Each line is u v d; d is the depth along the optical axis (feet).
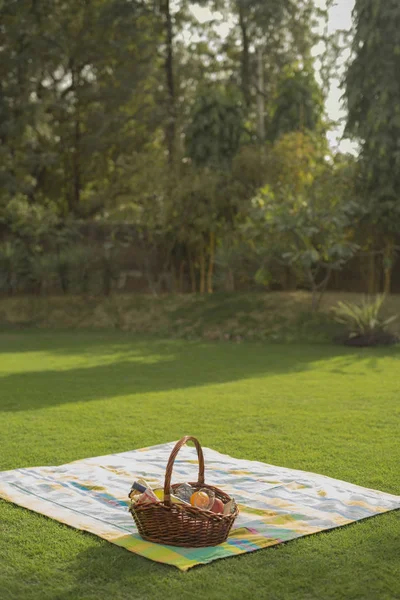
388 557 13.42
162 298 69.41
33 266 74.84
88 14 90.22
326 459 20.74
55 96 91.35
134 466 19.70
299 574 12.67
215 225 70.33
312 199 58.39
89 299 73.20
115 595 11.85
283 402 30.14
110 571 12.79
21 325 69.72
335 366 41.83
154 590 12.03
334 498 16.76
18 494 17.01
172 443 22.53
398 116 60.39
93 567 12.97
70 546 13.96
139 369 40.96
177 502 14.57
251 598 11.73
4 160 84.43
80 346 54.03
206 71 93.71
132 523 15.15
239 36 92.27
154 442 22.97
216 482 18.19
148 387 34.27
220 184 69.51
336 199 58.80
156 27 90.27
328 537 14.43
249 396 31.65
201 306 65.57
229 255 66.80
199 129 73.92
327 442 22.86
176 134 93.40
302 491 17.37
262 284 69.00
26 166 87.04
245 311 62.39
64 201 98.68
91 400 30.68
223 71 94.12
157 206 70.13
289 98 78.02
